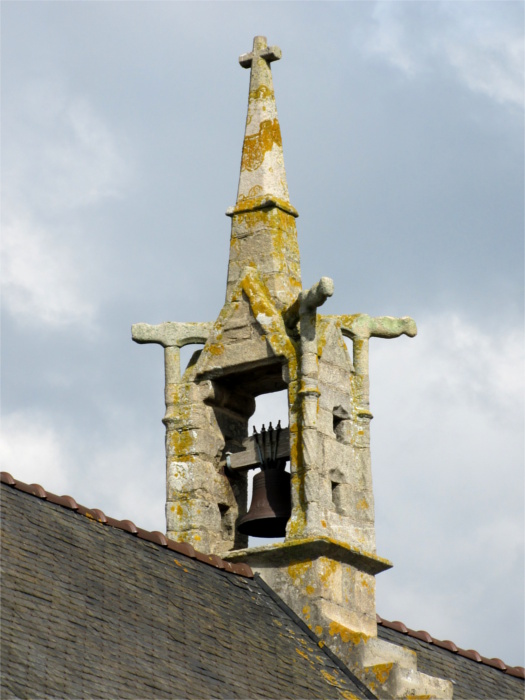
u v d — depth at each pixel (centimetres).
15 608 4472
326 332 5659
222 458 5712
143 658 4616
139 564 4969
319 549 5375
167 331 5769
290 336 5653
